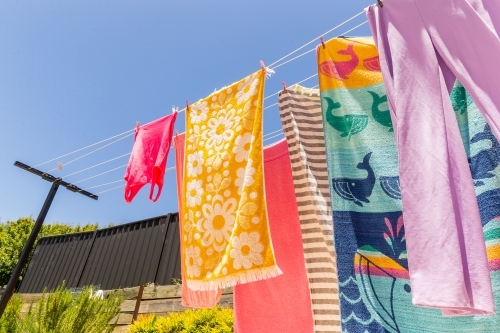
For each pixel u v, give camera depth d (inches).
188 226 59.9
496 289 32.7
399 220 40.9
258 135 55.6
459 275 28.3
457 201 32.3
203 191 59.8
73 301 126.6
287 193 64.0
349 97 50.2
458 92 43.3
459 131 38.9
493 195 35.9
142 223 211.3
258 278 46.3
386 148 45.3
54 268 245.6
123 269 197.9
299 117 56.4
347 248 41.7
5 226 382.3
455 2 39.6
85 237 243.6
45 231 394.3
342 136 47.9
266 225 48.6
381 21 45.9
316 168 51.9
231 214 54.5
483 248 29.9
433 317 35.8
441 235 30.5
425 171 33.7
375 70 50.7
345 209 43.6
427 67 38.8
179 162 74.3
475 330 33.3
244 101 61.6
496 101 33.8
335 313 43.3
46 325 114.0
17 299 144.4
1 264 338.6
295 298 58.2
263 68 62.1
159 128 74.4
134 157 74.5
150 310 132.4
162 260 183.0
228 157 58.8
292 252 60.6
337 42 54.6
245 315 62.8
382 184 43.5
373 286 39.3
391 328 36.8
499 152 37.2
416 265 30.7
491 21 38.6
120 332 131.0
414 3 42.9
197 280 54.0
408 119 37.0
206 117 66.6
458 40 38.2
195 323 108.4
